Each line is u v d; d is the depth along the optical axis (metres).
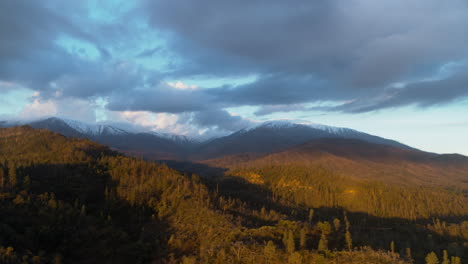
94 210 124.56
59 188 131.88
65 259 85.94
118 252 95.50
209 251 83.81
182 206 131.12
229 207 139.88
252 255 77.94
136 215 127.56
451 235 136.62
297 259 73.62
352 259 76.19
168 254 94.06
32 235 86.00
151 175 169.25
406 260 86.06
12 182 117.69
